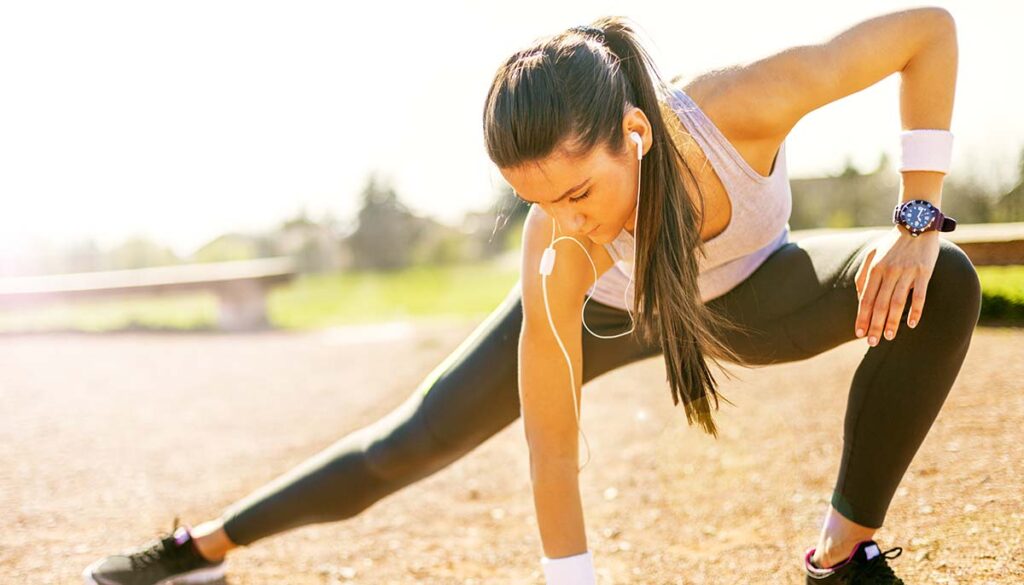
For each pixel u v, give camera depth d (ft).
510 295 6.55
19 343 27.78
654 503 9.70
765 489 9.55
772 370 15.74
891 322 4.96
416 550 8.96
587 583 5.32
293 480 7.23
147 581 7.52
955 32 5.40
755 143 5.31
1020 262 16.38
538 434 5.55
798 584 7.13
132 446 13.85
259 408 16.58
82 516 10.34
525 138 4.43
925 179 5.27
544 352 5.48
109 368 22.12
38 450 13.71
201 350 24.94
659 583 7.60
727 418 12.68
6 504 10.87
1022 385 12.00
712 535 8.55
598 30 4.90
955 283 5.08
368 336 25.98
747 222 5.51
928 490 8.46
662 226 4.81
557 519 5.49
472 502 10.50
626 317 6.34
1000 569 6.51
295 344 25.32
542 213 5.40
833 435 11.21
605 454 11.85
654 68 5.11
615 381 16.76
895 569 6.89
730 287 6.06
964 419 10.69
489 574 8.21
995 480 8.41
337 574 8.38
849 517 5.90
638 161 4.75
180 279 31.17
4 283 31.48
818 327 5.78
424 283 46.06
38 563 8.75
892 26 5.29
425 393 6.77
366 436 7.07
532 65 4.53
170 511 10.50
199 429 14.98
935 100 5.30
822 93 5.23
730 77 5.25
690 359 5.12
